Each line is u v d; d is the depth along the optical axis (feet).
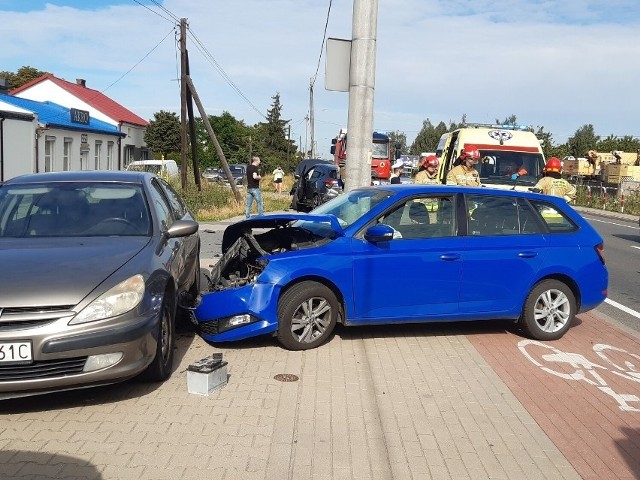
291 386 17.53
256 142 264.52
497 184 45.32
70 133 112.68
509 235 22.56
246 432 14.56
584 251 23.15
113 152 140.87
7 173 87.86
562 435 14.99
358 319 21.03
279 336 20.39
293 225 23.41
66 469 12.70
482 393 17.52
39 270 15.90
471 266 21.77
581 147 217.77
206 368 16.84
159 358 17.01
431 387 17.84
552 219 23.32
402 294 21.21
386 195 22.41
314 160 92.02
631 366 20.33
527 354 21.22
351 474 12.84
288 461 13.26
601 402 17.16
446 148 52.03
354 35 33.71
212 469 12.83
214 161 238.07
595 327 25.40
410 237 21.59
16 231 19.06
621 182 114.62
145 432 14.46
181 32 81.25
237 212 73.77
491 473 13.07
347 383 17.89
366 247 20.86
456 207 22.31
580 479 12.95
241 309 19.93
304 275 20.29
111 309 15.42
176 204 25.53
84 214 19.92
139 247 18.08
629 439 14.87
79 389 16.43
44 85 147.33
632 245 57.52
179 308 21.79
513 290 22.34
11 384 14.57
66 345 14.79
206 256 38.96
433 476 12.87
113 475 12.50
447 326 24.38
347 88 34.37
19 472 12.54
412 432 14.89
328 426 15.03
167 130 208.03
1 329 14.67
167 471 12.71
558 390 17.97
